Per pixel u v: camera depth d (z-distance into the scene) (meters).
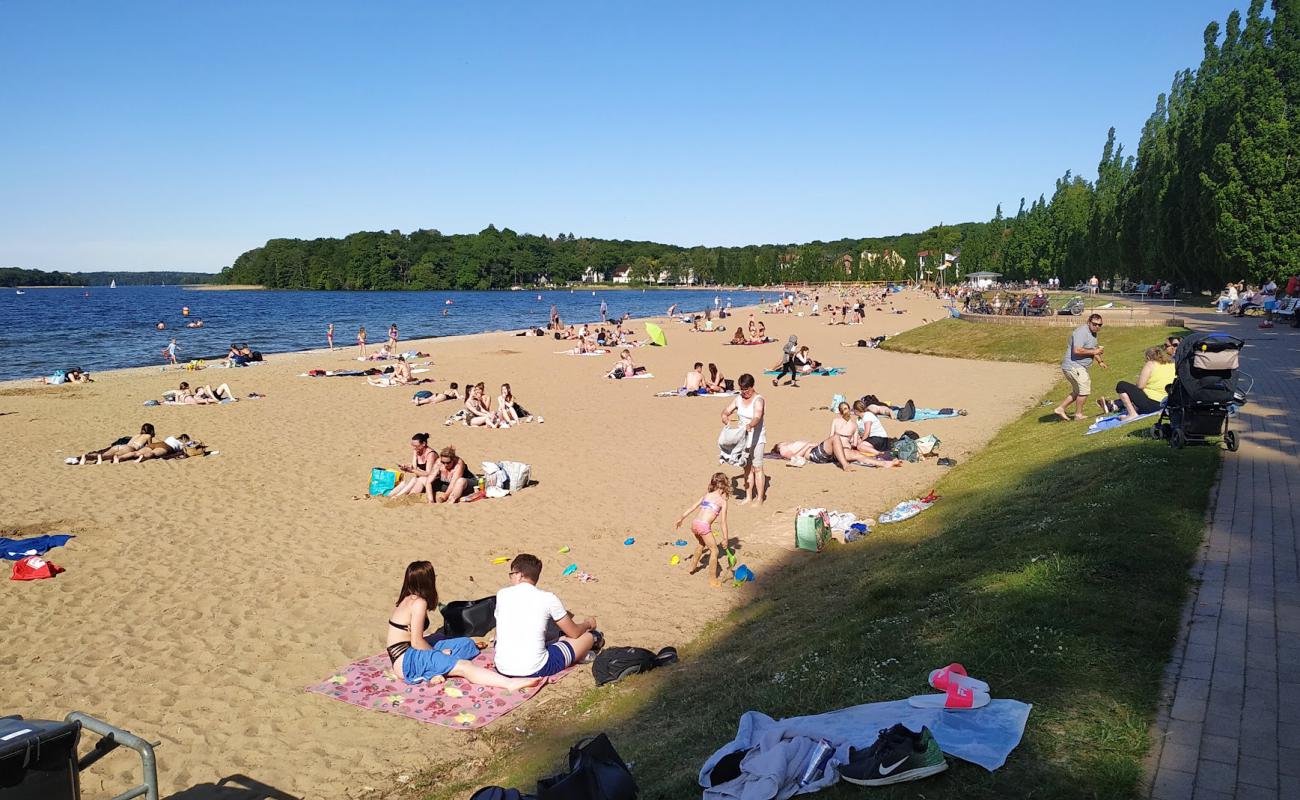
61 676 8.43
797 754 4.83
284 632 9.47
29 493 15.74
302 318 91.50
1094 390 21.41
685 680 7.65
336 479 16.70
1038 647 5.91
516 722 7.44
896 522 12.27
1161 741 4.65
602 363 39.41
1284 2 42.00
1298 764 4.37
